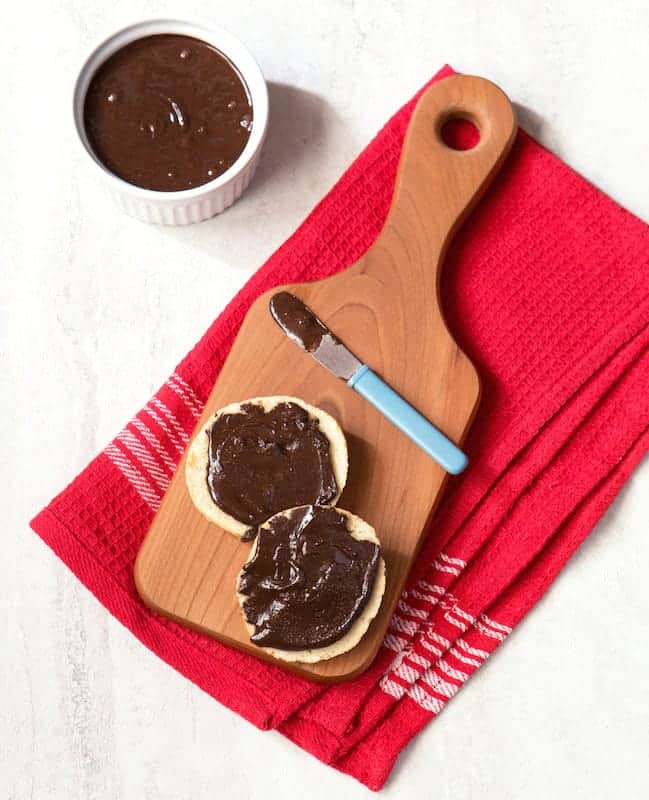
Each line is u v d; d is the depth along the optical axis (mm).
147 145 711
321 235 739
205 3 766
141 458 721
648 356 734
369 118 762
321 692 708
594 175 757
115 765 726
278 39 765
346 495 701
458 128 740
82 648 730
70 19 764
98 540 713
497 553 723
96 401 746
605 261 736
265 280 735
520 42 766
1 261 751
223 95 716
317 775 725
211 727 727
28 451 742
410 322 716
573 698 732
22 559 735
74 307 750
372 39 766
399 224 722
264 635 674
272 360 712
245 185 740
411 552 697
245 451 687
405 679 715
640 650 735
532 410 724
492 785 728
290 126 760
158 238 752
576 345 732
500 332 733
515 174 743
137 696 728
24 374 746
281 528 678
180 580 693
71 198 754
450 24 766
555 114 761
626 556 738
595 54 765
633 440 728
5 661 730
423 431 699
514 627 732
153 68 716
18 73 762
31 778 725
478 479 718
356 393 710
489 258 738
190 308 751
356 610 673
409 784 725
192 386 726
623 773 729
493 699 730
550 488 727
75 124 700
